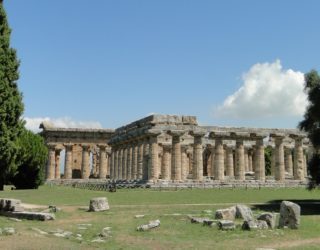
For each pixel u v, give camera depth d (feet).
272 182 274.16
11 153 127.54
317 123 163.22
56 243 75.97
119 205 150.20
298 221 96.48
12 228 90.48
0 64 123.95
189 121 289.33
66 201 166.71
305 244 78.54
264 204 159.84
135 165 300.20
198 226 98.58
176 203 157.69
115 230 93.91
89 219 114.62
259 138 287.89
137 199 170.91
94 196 185.16
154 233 89.97
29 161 246.88
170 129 271.69
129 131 317.63
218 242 79.92
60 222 108.47
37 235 84.89
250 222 93.97
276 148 294.25
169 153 305.12
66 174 382.22
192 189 225.15
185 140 318.45
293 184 273.54
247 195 193.77
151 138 271.49
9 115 125.29
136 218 115.24
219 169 277.85
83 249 71.26
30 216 113.80
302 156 300.81
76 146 420.36
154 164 269.03
